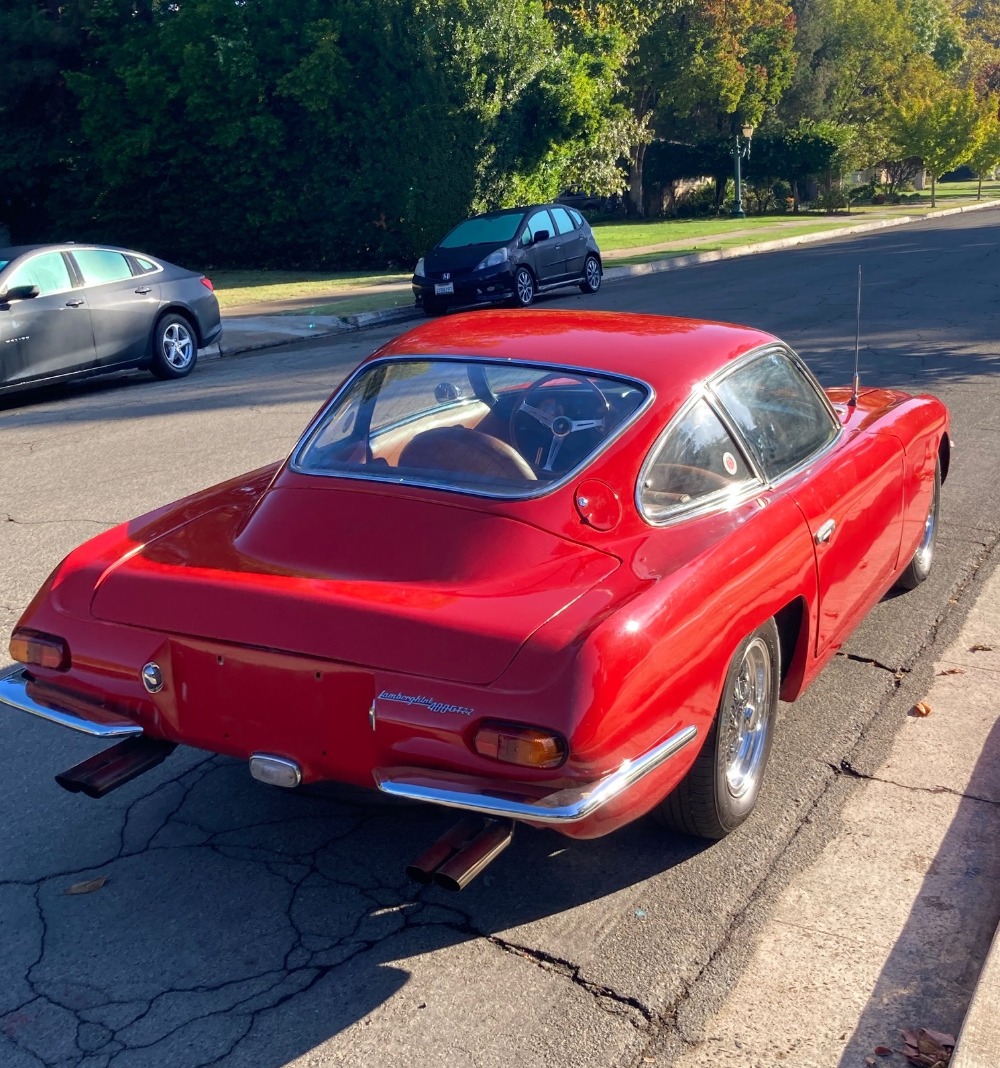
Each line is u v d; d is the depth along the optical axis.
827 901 3.37
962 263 22.64
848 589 4.36
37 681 3.48
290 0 28.80
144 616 3.27
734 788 3.65
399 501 3.40
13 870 3.59
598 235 37.62
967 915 3.28
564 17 36.41
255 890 3.48
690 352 3.90
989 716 4.51
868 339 13.31
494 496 3.35
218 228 31.05
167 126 30.05
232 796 4.04
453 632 2.92
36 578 6.18
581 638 2.86
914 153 52.88
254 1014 2.94
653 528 3.38
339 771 3.04
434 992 3.01
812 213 53.56
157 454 9.09
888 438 4.80
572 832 2.90
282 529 3.45
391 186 29.06
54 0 31.94
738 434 3.83
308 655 3.01
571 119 30.16
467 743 2.83
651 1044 2.82
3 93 31.05
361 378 3.98
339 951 3.18
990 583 5.95
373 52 28.77
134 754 3.38
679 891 3.43
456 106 28.34
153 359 13.02
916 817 3.80
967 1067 2.57
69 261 12.30
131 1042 2.85
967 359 11.84
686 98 49.88
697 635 3.15
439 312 19.64
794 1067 2.73
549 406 3.62
